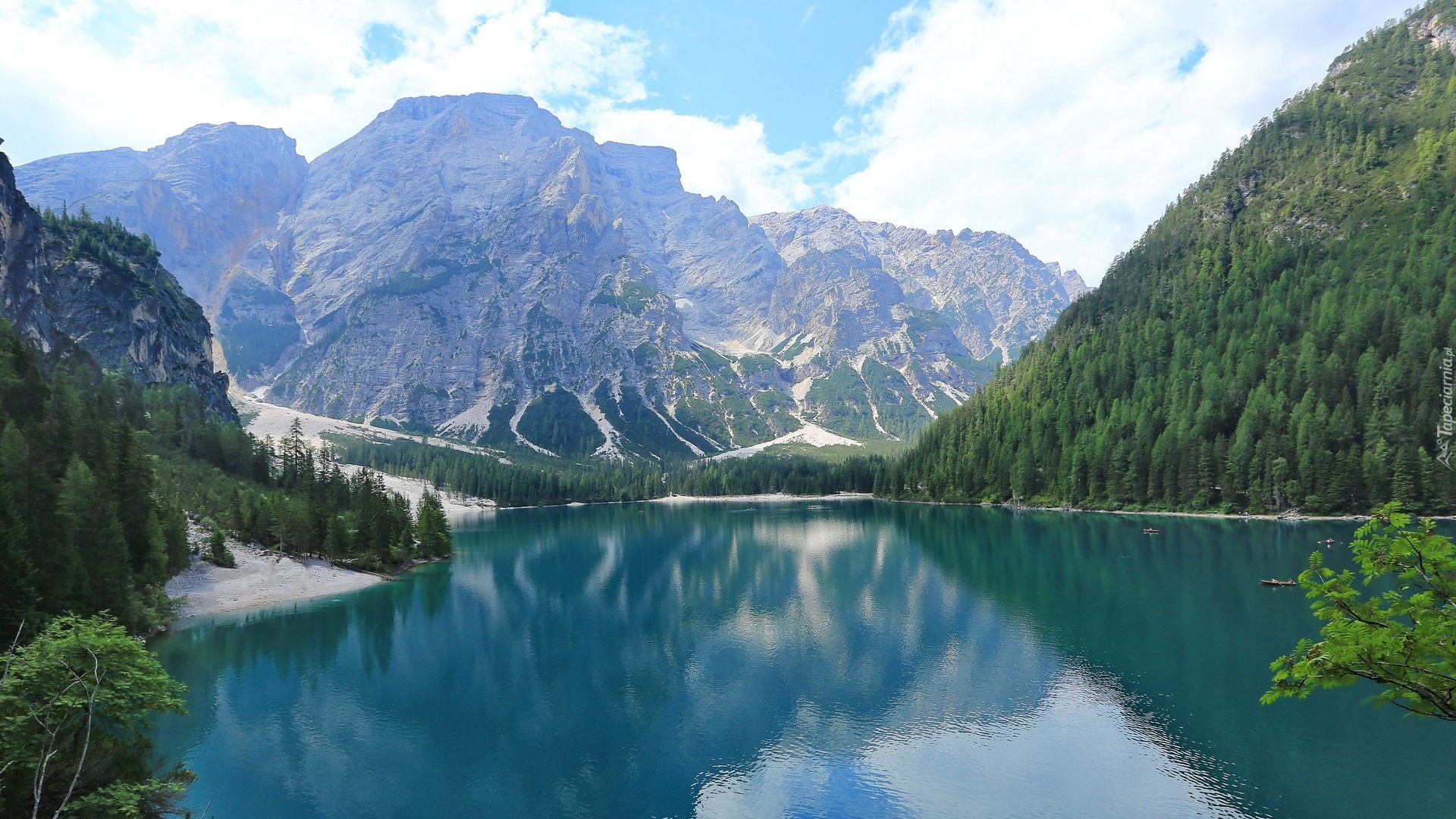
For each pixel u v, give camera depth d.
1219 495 177.25
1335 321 185.50
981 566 114.25
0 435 77.50
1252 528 148.25
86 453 95.12
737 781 44.03
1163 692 55.47
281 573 112.31
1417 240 199.88
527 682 63.47
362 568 124.88
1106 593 89.88
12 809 25.84
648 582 113.25
